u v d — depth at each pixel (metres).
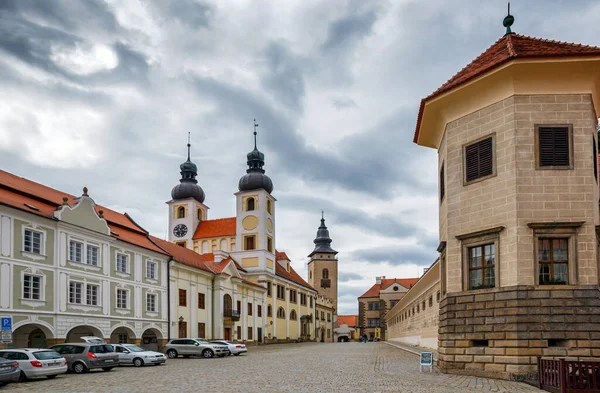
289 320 92.00
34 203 36.53
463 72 25.34
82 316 38.44
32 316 33.97
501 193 22.53
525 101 22.52
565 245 21.64
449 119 25.39
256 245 85.06
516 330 21.14
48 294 35.50
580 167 21.95
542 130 22.28
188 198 95.44
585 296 20.89
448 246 24.39
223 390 19.11
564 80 22.28
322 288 140.88
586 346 20.53
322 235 145.12
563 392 16.88
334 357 40.09
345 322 171.88
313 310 107.44
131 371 28.61
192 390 19.25
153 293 48.03
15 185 37.25
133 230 49.69
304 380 22.28
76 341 39.88
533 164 22.09
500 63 22.08
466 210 23.95
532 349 20.84
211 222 95.69
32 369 23.12
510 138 22.47
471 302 22.92
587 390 16.80
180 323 52.34
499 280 22.11
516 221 21.75
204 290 58.44
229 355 44.22
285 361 35.75
